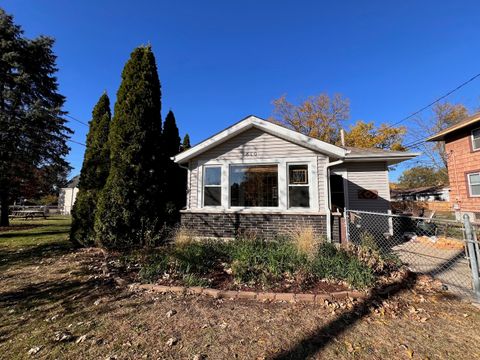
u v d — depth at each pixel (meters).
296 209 7.58
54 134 17.23
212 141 8.08
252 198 7.92
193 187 8.33
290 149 7.86
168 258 5.29
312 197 7.53
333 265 4.67
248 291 4.02
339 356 2.52
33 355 2.56
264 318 3.28
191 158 8.45
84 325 3.15
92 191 8.41
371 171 10.22
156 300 3.88
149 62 8.67
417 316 3.37
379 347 2.68
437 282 4.56
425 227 9.59
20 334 2.96
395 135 29.80
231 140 8.26
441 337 2.87
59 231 12.53
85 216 8.17
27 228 14.03
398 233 9.90
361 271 4.40
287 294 3.82
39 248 7.98
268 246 5.96
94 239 7.77
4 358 2.52
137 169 7.77
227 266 5.05
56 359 2.49
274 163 7.93
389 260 5.20
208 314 3.40
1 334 2.97
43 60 16.88
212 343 2.75
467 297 3.99
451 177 17.03
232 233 7.78
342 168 10.40
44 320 3.30
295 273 4.50
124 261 5.88
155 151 8.40
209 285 4.29
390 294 4.05
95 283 4.68
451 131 16.38
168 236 7.62
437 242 7.93
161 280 4.56
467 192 15.79
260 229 7.61
